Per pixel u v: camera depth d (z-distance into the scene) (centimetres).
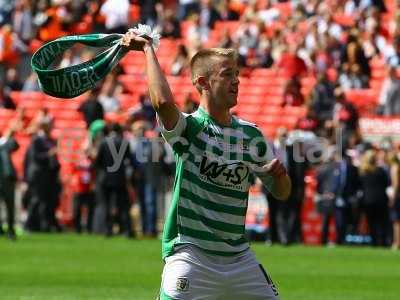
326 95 4906
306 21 6009
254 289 1394
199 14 6500
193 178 1384
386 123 5084
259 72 5847
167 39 6300
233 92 1402
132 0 6500
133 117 4844
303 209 4631
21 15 6438
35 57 1392
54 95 1391
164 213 4700
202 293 1375
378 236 4450
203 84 1408
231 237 1389
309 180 4653
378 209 4409
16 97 6138
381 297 2656
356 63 5569
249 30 5956
